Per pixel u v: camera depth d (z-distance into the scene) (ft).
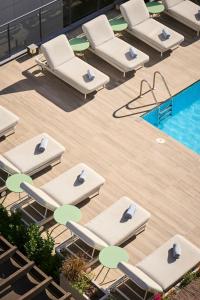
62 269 55.47
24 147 64.59
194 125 73.56
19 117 70.08
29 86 73.61
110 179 64.85
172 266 56.08
